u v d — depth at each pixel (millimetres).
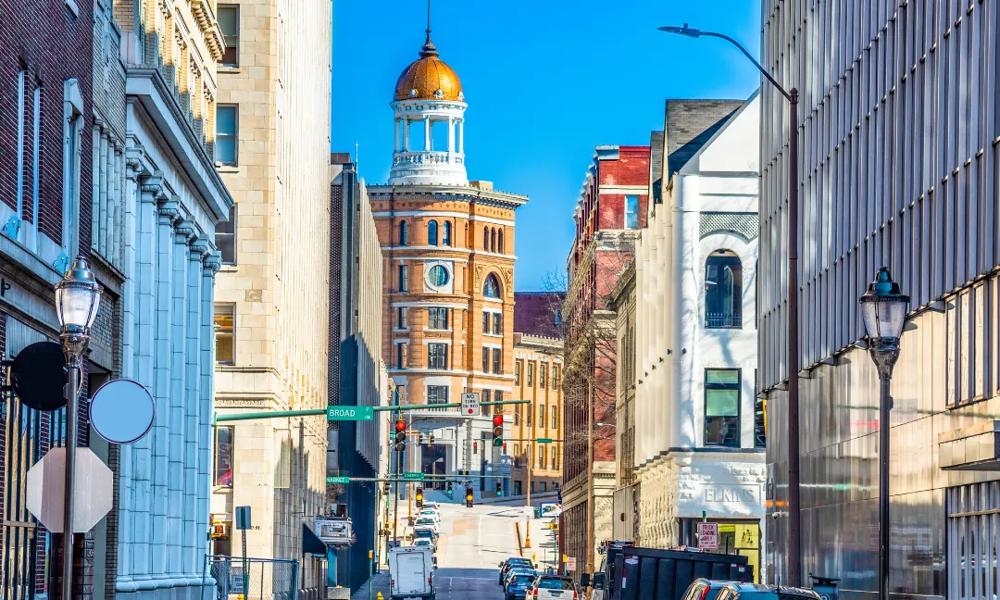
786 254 67250
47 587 36531
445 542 189500
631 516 110000
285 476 78688
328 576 104562
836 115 58406
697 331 84188
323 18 105812
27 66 32031
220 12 75562
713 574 48656
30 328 32844
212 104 62781
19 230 30969
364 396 142000
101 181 41375
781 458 67938
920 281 46844
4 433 30938
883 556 27203
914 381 48125
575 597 79875
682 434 83750
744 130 85000
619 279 113000
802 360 63469
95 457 24016
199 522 58125
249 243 74562
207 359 59062
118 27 43625
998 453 34906
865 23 54156
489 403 73312
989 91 39969
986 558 41531
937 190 44875
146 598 47562
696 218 84438
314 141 98312
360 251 134500
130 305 45531
